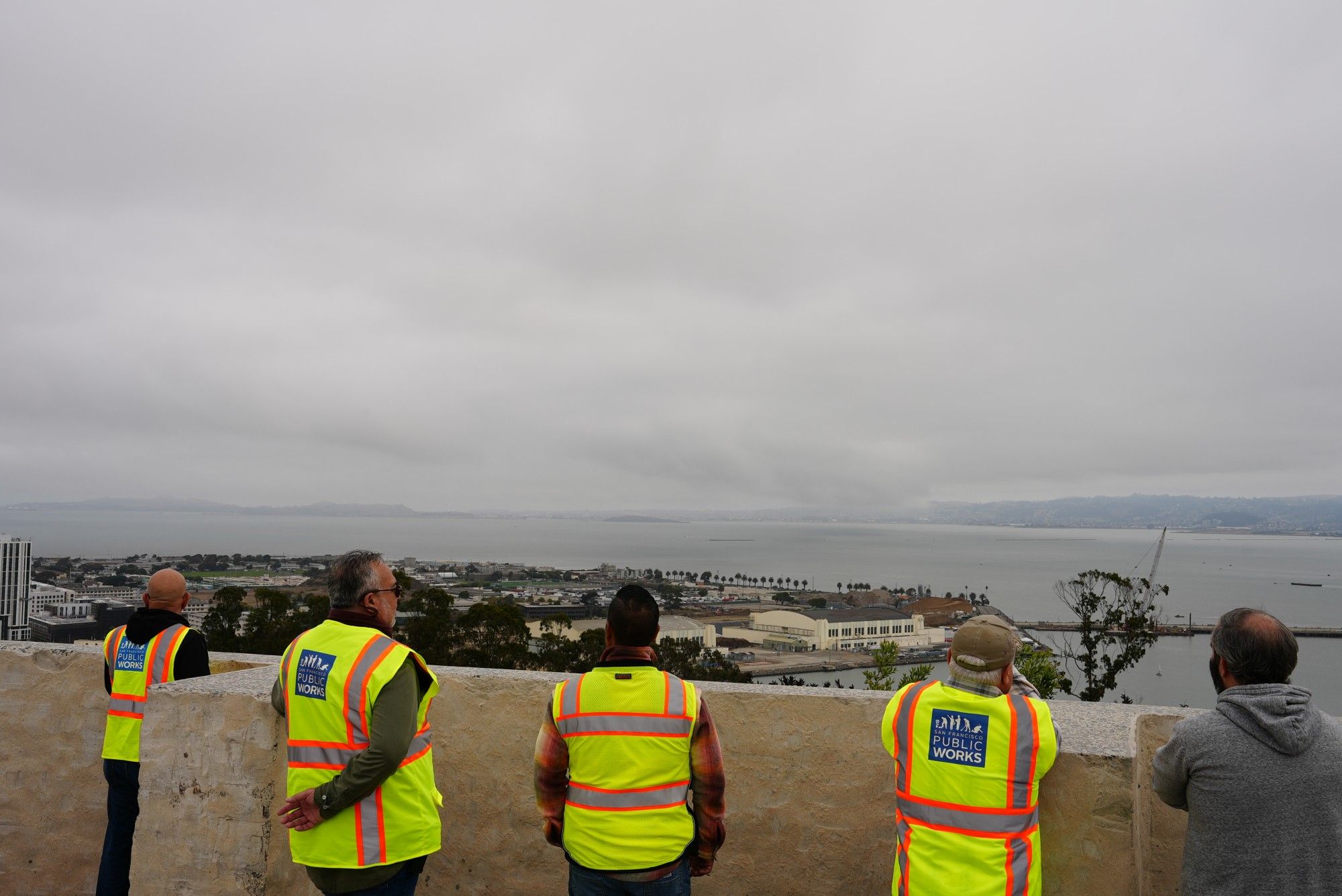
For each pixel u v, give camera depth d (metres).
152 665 3.39
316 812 2.45
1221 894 2.09
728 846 3.28
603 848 2.41
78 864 3.92
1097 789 2.53
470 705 3.51
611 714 2.46
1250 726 2.13
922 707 2.29
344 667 2.52
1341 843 2.04
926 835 2.21
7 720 4.02
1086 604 13.97
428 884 3.52
